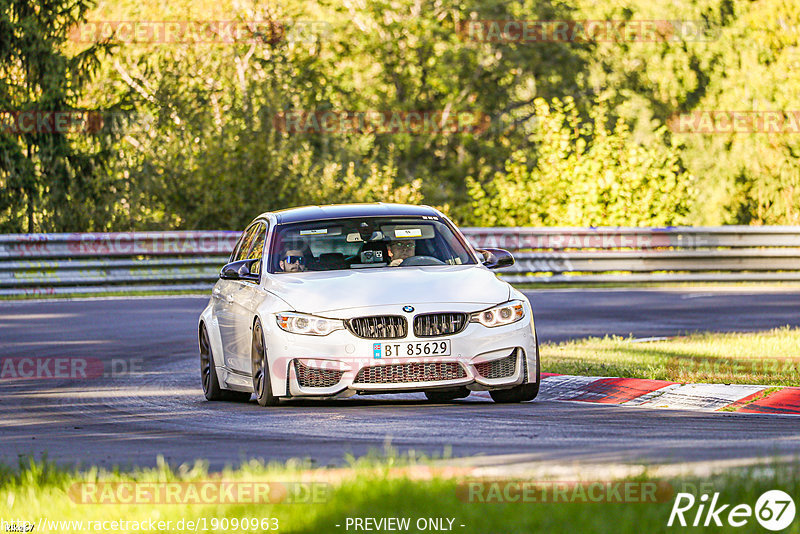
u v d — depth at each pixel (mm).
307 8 156750
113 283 88000
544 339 55188
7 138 111375
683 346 47719
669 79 151125
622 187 116188
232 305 37125
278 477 20359
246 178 110125
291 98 118938
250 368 34875
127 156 114188
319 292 33125
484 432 27594
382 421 29953
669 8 151750
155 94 115250
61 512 18344
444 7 157375
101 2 136000
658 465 21188
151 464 24406
